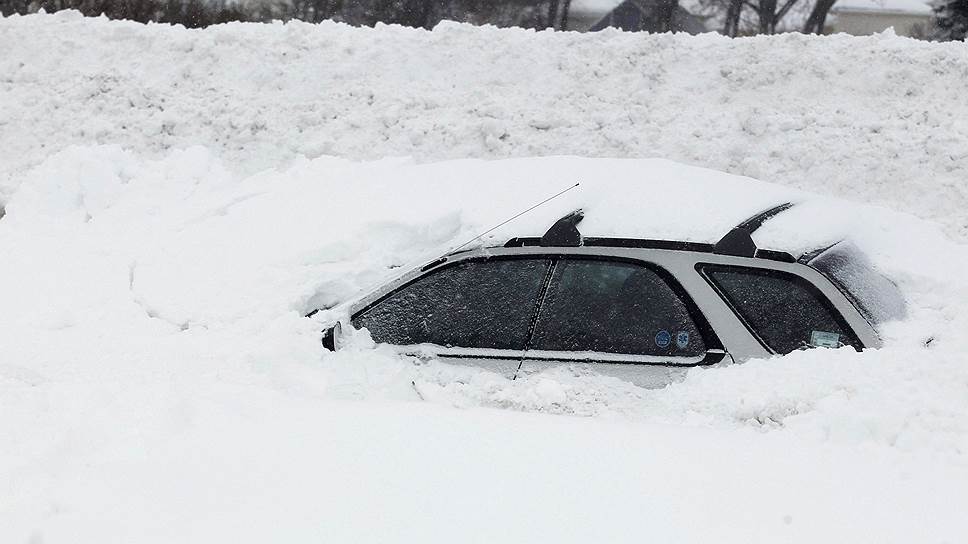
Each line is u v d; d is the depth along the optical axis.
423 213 6.46
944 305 6.05
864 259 6.20
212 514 3.67
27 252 7.27
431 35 13.11
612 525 3.64
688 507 3.78
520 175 6.76
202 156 8.59
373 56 12.95
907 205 10.44
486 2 31.20
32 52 13.54
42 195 8.22
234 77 12.95
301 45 13.16
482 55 12.77
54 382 5.29
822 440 4.75
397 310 5.93
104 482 3.91
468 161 7.37
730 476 4.05
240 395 4.86
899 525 3.69
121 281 6.71
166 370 5.56
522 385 5.57
